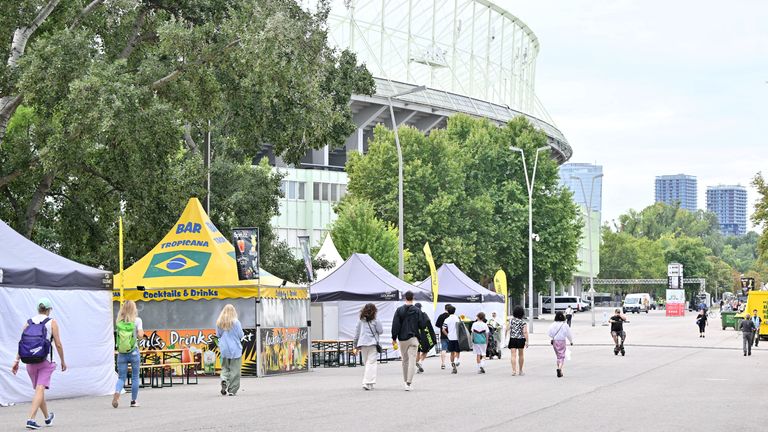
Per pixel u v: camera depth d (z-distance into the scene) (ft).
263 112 122.42
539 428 53.47
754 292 219.00
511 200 319.47
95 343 79.92
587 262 611.06
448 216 287.69
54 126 108.47
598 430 52.80
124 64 102.78
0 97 107.04
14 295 71.77
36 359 55.26
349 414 61.21
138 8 118.93
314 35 111.24
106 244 140.15
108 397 77.71
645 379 97.35
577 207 335.88
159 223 126.21
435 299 146.92
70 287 77.36
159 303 105.40
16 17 105.50
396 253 241.76
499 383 91.04
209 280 104.32
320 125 120.88
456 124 337.52
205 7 115.96
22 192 121.70
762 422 58.18
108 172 117.70
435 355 151.94
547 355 152.05
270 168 171.94
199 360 103.91
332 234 240.12
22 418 60.59
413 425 54.70
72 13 112.16
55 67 96.48
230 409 65.21
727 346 185.88
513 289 337.31
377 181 287.28
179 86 110.22
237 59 110.83
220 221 160.04
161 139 106.83
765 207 257.14
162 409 65.92
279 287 109.50
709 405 69.10
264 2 110.52
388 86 394.32
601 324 350.23
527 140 323.78
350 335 138.51
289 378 101.45
